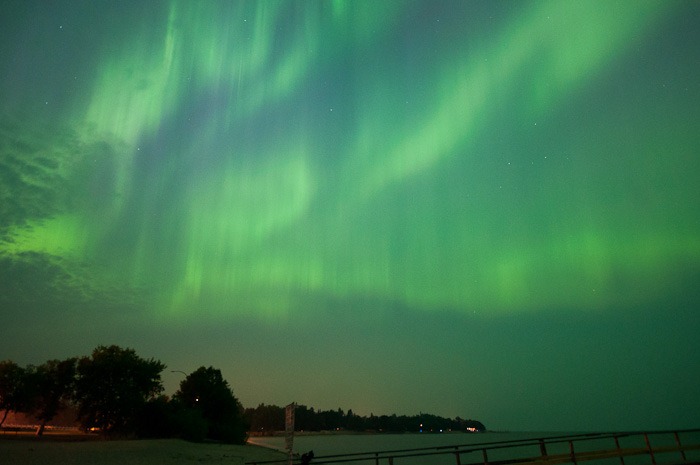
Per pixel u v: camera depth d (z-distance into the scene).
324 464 14.00
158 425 53.75
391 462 14.39
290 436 10.65
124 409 53.84
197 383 63.06
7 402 58.00
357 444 121.75
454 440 170.25
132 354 59.34
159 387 59.47
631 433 16.75
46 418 60.56
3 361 59.59
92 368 55.88
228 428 61.16
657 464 16.06
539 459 15.16
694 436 130.12
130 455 28.34
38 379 59.38
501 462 14.72
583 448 95.81
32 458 22.88
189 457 31.25
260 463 20.62
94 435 62.72
